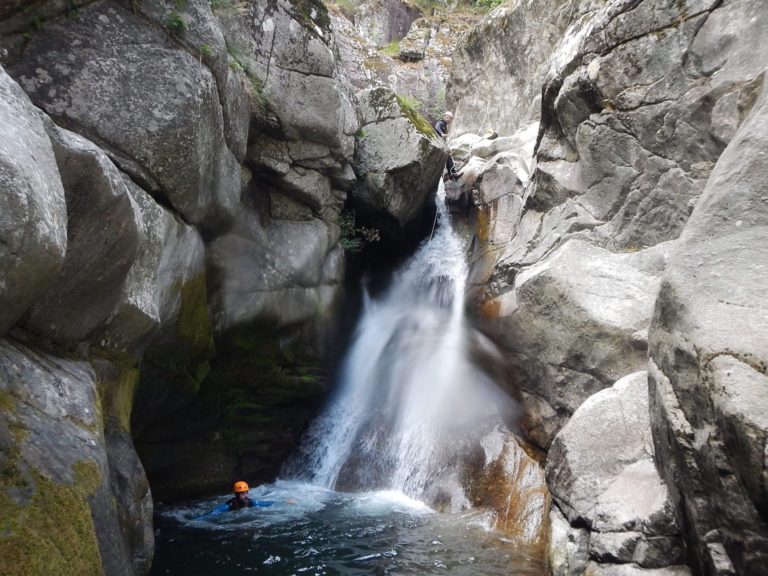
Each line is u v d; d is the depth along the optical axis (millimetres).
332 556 5672
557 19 11617
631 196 6547
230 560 5648
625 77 6555
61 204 3086
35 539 2695
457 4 21141
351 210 9422
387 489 7789
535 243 7500
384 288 10219
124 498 4086
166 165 4887
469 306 8453
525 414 7109
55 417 3219
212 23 5301
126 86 4664
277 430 8516
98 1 4621
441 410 8117
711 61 5926
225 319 6953
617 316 5891
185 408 7164
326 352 8406
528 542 5883
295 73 7441
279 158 7480
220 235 6645
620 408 4656
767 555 2662
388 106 9492
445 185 10828
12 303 2910
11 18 4297
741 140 3762
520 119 12188
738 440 2633
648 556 3678
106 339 4348
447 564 5422
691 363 3123
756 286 3135
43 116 3316
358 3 21234
